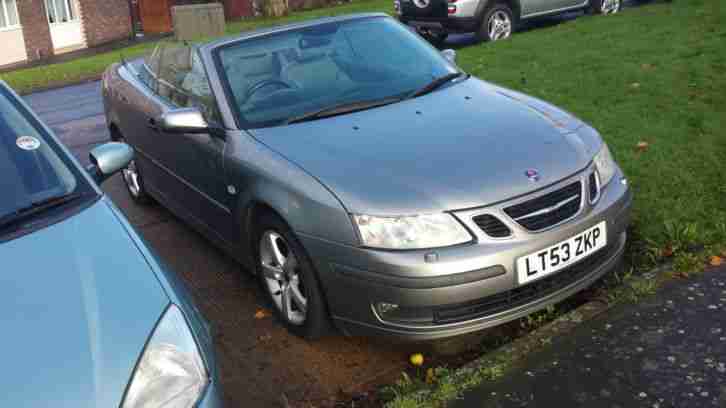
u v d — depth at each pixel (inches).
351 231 122.7
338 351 140.7
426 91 168.6
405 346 140.1
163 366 80.7
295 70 170.4
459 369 126.3
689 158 209.5
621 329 133.3
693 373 120.2
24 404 74.9
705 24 426.6
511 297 125.4
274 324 153.0
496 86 176.2
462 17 500.7
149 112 198.5
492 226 122.3
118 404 76.4
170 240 205.8
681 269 149.6
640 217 177.6
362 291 124.0
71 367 78.4
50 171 111.0
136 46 898.1
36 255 94.6
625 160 213.3
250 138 152.0
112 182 268.1
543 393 119.0
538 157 133.4
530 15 528.4
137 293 88.4
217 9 520.7
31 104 482.0
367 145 139.5
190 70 181.8
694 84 288.5
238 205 151.1
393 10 802.8
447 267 117.6
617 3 565.6
